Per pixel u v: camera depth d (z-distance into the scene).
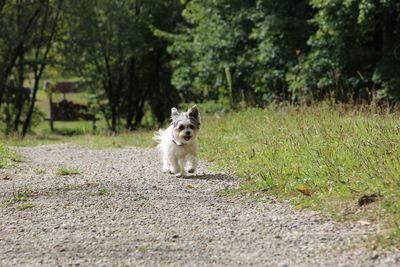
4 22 38.22
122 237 6.99
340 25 20.88
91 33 39.69
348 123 12.85
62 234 7.21
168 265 5.91
